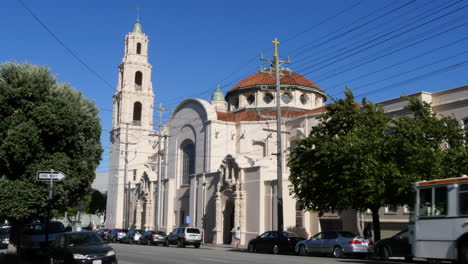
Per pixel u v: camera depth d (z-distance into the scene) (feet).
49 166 58.34
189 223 166.20
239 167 140.77
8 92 57.62
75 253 53.36
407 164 77.10
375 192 78.13
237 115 177.99
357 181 79.82
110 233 173.37
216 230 147.43
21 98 58.70
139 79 244.63
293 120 152.46
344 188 82.64
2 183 55.67
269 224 129.29
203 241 157.38
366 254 80.74
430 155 75.31
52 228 85.30
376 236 85.97
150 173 202.28
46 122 57.62
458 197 53.57
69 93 64.28
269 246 98.17
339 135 90.58
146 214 198.29
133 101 237.25
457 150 76.43
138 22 249.14
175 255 84.48
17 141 55.57
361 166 78.43
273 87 176.65
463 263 52.03
